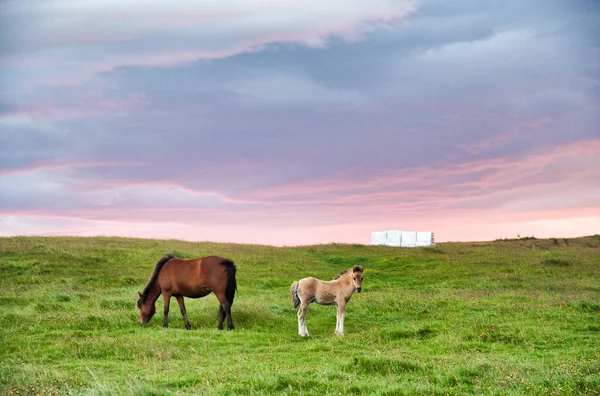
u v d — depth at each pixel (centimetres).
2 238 4228
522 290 2722
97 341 1569
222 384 1077
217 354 1489
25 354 1442
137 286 2864
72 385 1086
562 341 1619
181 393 984
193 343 1614
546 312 2042
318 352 1501
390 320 2117
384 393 1004
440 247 4962
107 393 966
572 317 1952
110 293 2600
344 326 2022
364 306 2328
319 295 1856
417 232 5269
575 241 5509
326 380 1087
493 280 3094
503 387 1073
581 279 3067
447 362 1323
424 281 3247
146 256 3688
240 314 2070
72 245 3950
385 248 4825
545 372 1158
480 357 1381
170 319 2061
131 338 1661
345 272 1886
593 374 1110
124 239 4503
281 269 3572
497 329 1731
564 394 983
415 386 1050
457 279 3234
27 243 3947
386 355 1378
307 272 3531
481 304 2264
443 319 2055
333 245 5019
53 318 1909
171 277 1959
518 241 5691
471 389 1068
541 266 3597
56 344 1545
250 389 1030
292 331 1936
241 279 3186
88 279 2973
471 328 1767
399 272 3616
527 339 1638
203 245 4484
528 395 993
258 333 1812
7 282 2831
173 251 3834
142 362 1388
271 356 1447
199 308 2242
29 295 2403
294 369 1223
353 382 1077
